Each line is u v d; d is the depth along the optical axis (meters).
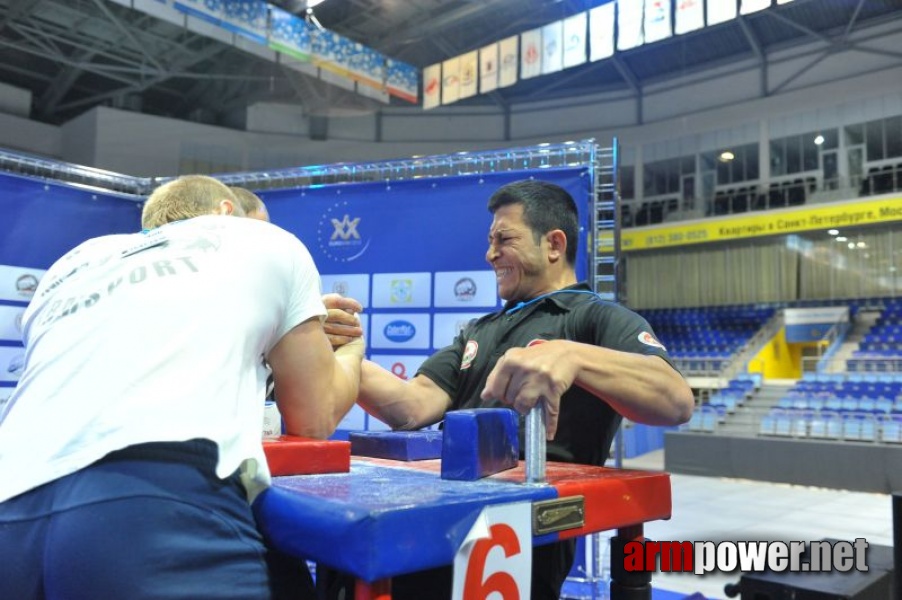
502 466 0.84
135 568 0.62
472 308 2.83
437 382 1.42
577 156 3.32
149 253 0.84
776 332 14.13
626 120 15.44
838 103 13.35
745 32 13.31
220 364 0.74
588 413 1.17
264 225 0.90
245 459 0.71
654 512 0.87
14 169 3.87
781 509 5.66
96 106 13.09
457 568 0.60
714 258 15.31
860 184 13.23
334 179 3.90
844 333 13.15
